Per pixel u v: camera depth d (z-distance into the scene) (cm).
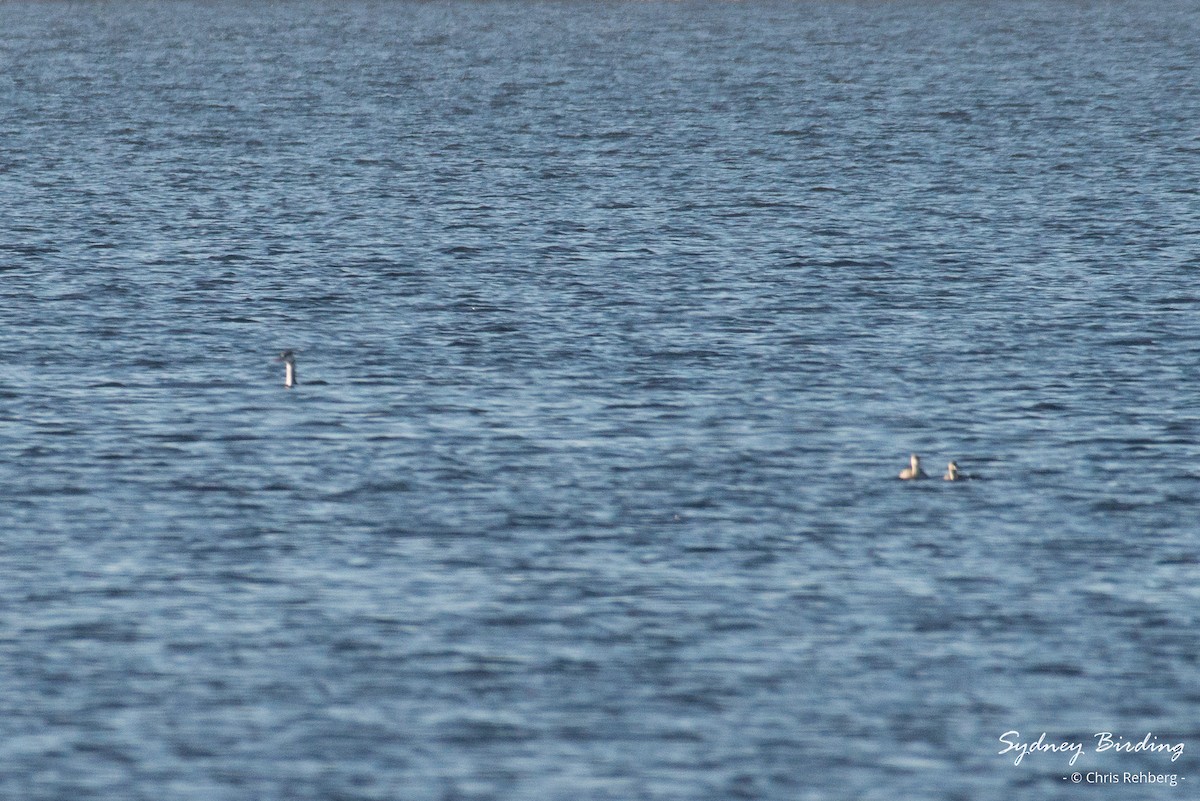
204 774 3353
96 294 6881
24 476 4781
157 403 5441
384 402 5469
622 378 5731
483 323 6444
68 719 3525
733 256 7694
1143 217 8619
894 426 5234
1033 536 4394
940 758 3425
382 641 3838
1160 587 4103
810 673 3709
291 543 4347
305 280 7181
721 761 3403
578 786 3325
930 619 3947
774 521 4491
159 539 4366
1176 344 6097
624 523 4475
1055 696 3634
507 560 4250
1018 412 5362
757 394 5556
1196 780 3366
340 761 3397
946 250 7794
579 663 3750
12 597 4028
